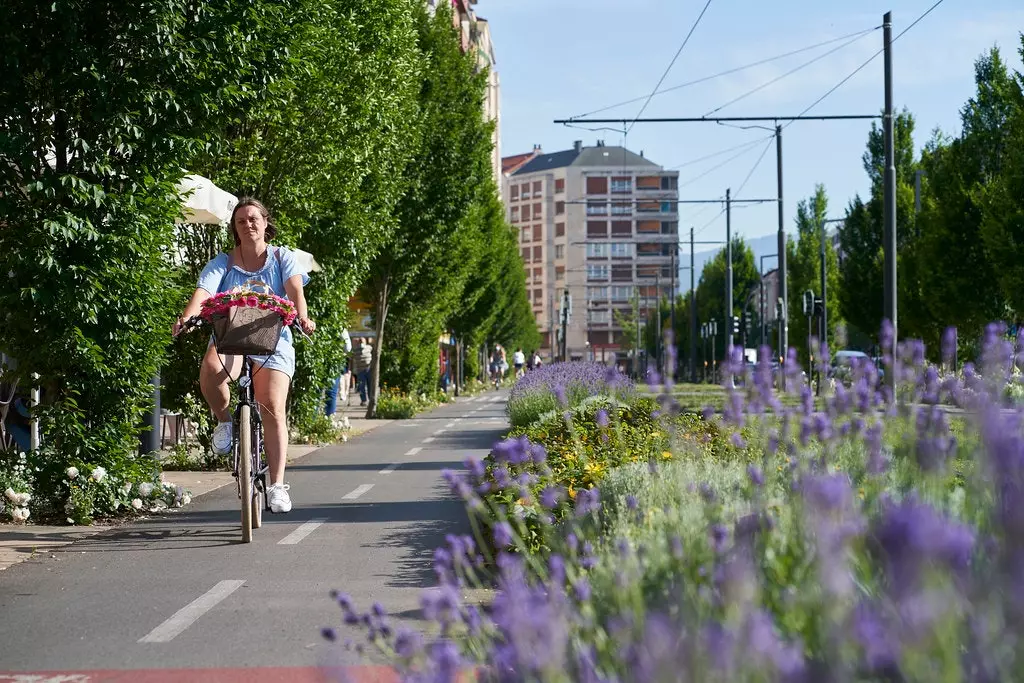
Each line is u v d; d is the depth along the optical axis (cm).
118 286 1114
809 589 292
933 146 6044
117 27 1117
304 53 1811
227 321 923
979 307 4731
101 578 810
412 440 2369
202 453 1745
